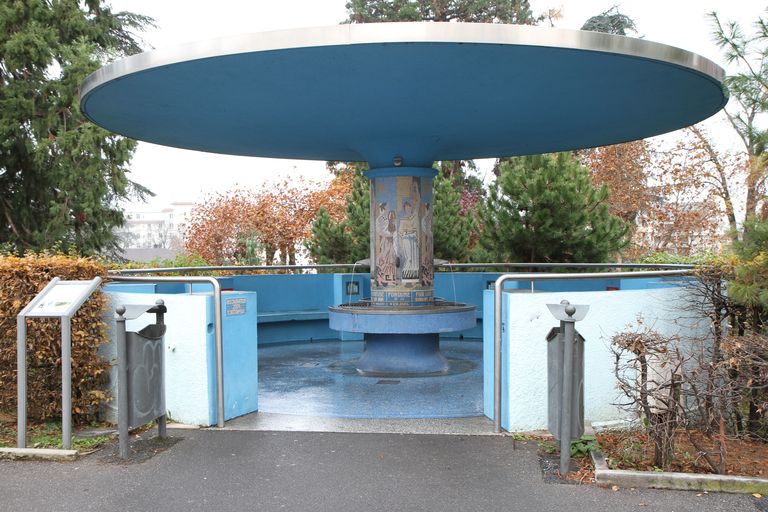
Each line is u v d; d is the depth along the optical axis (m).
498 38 4.67
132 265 12.12
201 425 5.66
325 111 6.65
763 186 5.79
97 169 16.66
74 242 17.53
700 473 4.42
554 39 4.73
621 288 9.50
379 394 7.13
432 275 8.58
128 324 6.02
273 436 5.38
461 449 5.00
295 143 8.59
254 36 4.79
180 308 5.73
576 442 4.84
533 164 12.78
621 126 7.77
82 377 5.77
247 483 4.40
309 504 4.06
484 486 4.30
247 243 19.89
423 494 4.18
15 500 4.19
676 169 21.83
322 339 11.97
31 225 18.27
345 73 5.35
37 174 17.86
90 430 5.70
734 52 5.43
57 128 16.50
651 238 22.92
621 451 4.82
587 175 13.02
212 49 4.89
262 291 11.33
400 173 8.34
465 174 27.66
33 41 15.49
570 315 4.45
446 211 15.02
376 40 4.66
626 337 4.70
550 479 4.41
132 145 17.80
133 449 5.11
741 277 5.29
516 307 5.39
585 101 6.38
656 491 4.22
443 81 5.61
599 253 12.30
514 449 4.98
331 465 4.70
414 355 8.41
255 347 6.27
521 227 12.34
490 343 5.74
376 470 4.59
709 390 4.64
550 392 4.73
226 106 6.46
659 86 5.85
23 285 5.68
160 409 5.24
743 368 5.15
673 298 5.95
